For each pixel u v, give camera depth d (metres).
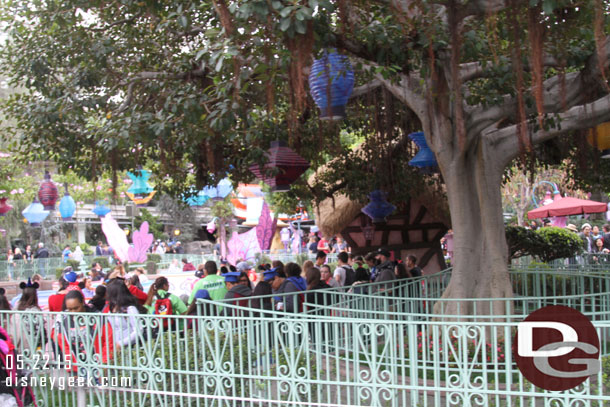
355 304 9.12
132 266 29.92
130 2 9.19
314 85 7.58
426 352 8.02
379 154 13.20
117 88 10.40
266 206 19.69
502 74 8.29
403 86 9.44
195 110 8.63
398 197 13.86
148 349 6.61
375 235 17.41
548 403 5.28
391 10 7.24
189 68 9.95
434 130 9.33
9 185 20.08
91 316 6.89
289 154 9.12
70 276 10.31
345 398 6.75
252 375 6.20
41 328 7.07
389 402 6.44
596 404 5.52
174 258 31.53
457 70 6.87
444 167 9.47
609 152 8.80
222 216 38.66
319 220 16.47
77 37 10.23
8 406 5.10
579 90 8.12
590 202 18.30
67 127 10.66
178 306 8.45
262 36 6.86
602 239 20.73
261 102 10.59
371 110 12.66
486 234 9.40
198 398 6.33
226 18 6.32
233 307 7.05
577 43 7.90
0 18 10.63
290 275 9.53
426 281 12.06
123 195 30.84
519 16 6.71
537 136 9.21
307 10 5.76
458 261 9.45
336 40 7.22
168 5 9.03
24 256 34.56
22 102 11.23
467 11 6.70
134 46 10.70
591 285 10.77
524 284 12.92
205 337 6.66
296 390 6.01
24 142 10.75
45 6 10.71
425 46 7.30
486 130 10.25
